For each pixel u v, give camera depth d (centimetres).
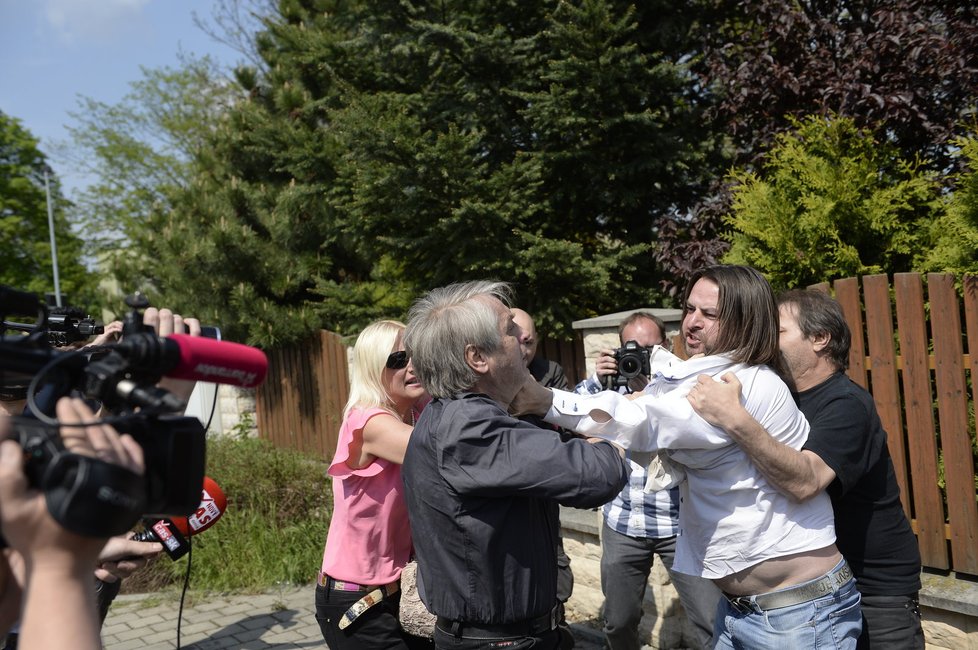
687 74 760
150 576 666
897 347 438
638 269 781
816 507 229
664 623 461
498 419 210
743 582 228
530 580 213
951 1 621
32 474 102
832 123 524
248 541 675
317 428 1012
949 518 374
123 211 2403
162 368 128
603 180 744
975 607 344
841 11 734
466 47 735
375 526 295
